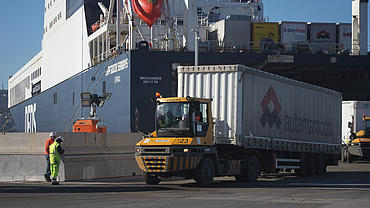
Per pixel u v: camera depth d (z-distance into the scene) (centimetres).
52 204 1734
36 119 10869
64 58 9094
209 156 2659
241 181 2966
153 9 6481
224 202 1819
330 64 6812
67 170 3006
